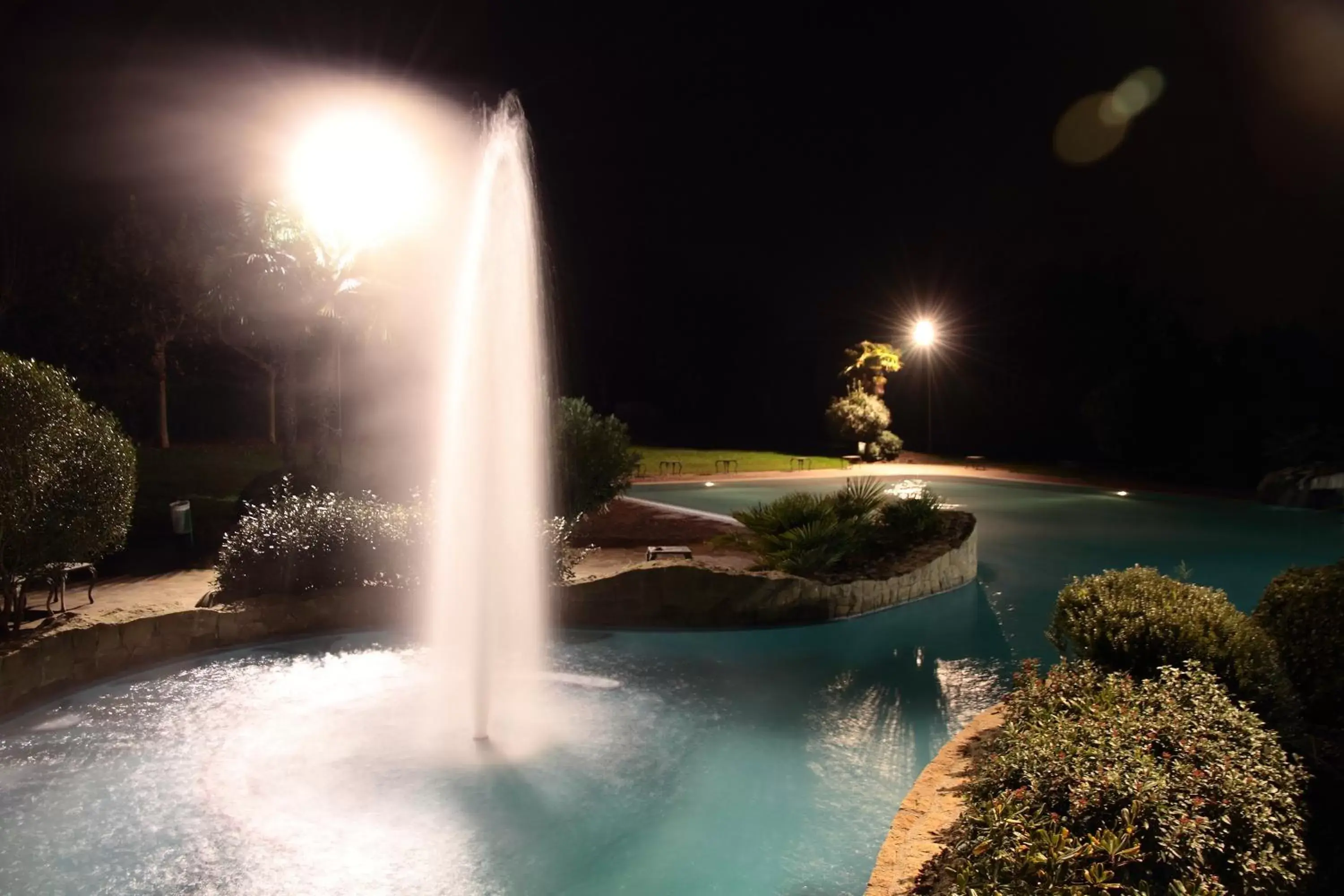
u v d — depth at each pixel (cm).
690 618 1013
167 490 1759
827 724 718
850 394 3444
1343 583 605
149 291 2431
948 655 927
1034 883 309
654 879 473
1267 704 523
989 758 481
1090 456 3325
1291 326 2905
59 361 2436
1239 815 362
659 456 3334
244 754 638
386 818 540
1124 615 577
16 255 2334
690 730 701
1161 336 3078
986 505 2212
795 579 1040
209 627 884
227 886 466
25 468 740
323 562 972
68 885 467
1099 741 398
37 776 601
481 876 476
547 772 613
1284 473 2172
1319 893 385
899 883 391
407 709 735
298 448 2644
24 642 739
